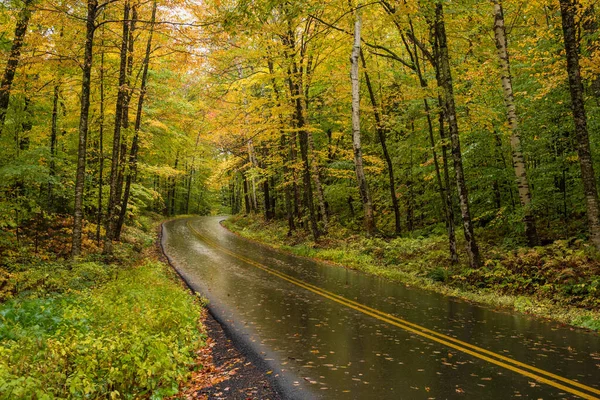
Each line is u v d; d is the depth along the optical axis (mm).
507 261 12508
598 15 12531
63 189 16969
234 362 6312
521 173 13961
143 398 4855
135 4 14367
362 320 8680
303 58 21125
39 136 16266
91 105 17469
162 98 20984
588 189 10609
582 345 6879
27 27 12688
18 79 12781
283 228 30562
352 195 28781
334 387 5207
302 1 9945
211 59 16094
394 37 21594
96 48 15203
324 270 16016
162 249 22594
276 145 28797
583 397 4809
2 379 3609
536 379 5363
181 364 6035
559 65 12773
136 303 7809
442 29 13133
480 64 16438
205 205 79375
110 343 5180
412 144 21000
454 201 21547
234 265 17250
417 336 7465
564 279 10383
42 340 4930
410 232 23188
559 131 13906
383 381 5379
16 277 9688
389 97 21906
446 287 12328
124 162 18906
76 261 11734
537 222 17234
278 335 7637
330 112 26234
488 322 8508
